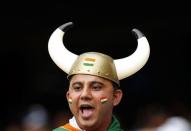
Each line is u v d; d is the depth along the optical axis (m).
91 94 9.48
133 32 10.01
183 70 22.23
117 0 21.36
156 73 22.09
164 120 17.30
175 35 21.86
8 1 21.41
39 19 21.66
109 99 9.59
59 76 22.59
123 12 21.53
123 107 22.02
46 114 19.03
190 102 22.17
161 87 22.11
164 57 22.09
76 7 21.41
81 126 9.54
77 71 9.54
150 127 17.34
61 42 10.05
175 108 18.70
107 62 9.66
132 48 22.20
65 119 18.28
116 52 22.27
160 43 21.95
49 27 21.80
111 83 9.63
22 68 23.14
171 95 22.16
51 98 22.55
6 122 22.83
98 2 21.38
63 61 9.97
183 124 17.47
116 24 21.72
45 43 22.30
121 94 9.83
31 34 22.14
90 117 9.48
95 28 21.78
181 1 21.23
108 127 9.80
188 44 22.06
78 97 9.48
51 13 21.53
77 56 9.98
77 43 22.09
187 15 21.41
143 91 21.94
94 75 9.50
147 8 21.45
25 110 22.72
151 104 20.62
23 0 21.42
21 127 19.83
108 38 22.00
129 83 21.95
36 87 22.88
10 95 23.45
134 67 9.84
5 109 23.11
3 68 23.52
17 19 21.73
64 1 21.38
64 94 22.50
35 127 18.00
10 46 22.69
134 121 21.75
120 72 9.81
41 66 22.81
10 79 23.52
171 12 21.41
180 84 22.25
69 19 21.53
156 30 21.73
